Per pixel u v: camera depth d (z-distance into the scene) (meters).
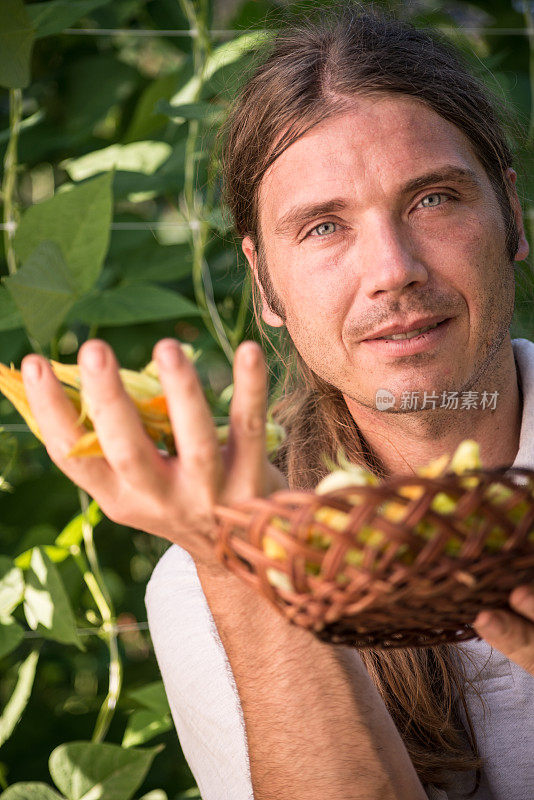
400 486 0.51
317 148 0.96
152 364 0.67
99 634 1.46
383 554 0.51
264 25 1.59
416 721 1.05
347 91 0.97
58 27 1.35
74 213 1.25
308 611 0.53
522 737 1.04
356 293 0.96
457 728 1.07
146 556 1.90
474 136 1.01
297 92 1.00
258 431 0.59
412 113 0.97
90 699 1.85
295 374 1.40
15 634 1.33
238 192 1.21
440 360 0.96
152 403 0.62
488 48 1.73
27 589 1.34
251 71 1.44
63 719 1.71
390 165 0.94
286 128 1.00
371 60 1.00
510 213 1.04
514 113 1.51
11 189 1.45
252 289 1.51
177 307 1.41
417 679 1.05
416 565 0.50
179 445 0.59
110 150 1.63
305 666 0.81
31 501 1.56
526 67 1.71
